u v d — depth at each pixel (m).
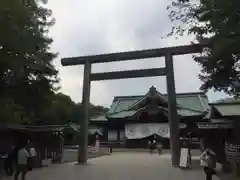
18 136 19.83
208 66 14.80
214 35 12.63
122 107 62.97
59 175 16.28
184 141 21.14
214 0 10.42
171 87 21.58
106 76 23.73
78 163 22.95
